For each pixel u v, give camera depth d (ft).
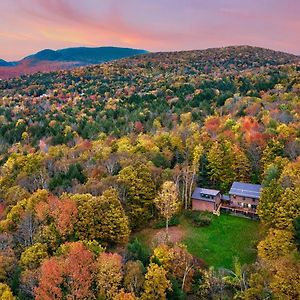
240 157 305.53
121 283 180.24
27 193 280.31
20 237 219.00
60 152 421.18
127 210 258.98
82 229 225.35
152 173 290.97
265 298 167.12
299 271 171.42
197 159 304.09
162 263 192.65
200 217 268.62
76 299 171.32
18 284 179.63
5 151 502.79
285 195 229.25
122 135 497.05
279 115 415.85
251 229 254.47
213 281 190.80
